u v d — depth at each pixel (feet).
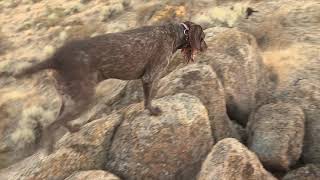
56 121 24.82
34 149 46.29
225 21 51.98
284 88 36.01
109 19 67.62
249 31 48.26
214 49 37.86
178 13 58.49
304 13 46.01
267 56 41.37
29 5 83.61
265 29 46.75
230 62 36.29
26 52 64.69
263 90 37.32
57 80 25.02
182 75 33.86
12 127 49.42
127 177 28.94
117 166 29.30
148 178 28.78
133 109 31.40
